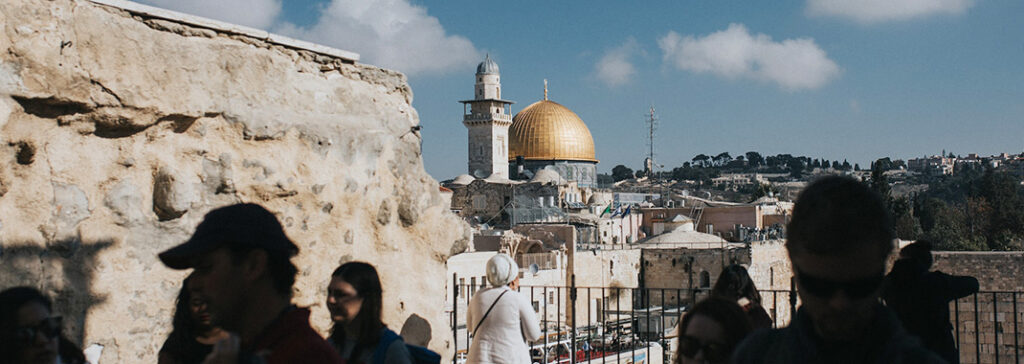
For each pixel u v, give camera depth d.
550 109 130.38
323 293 8.07
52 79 6.13
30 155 6.17
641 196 134.38
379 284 5.82
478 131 129.62
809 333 3.35
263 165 7.62
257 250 3.72
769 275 67.06
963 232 93.56
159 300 7.04
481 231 74.00
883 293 6.94
